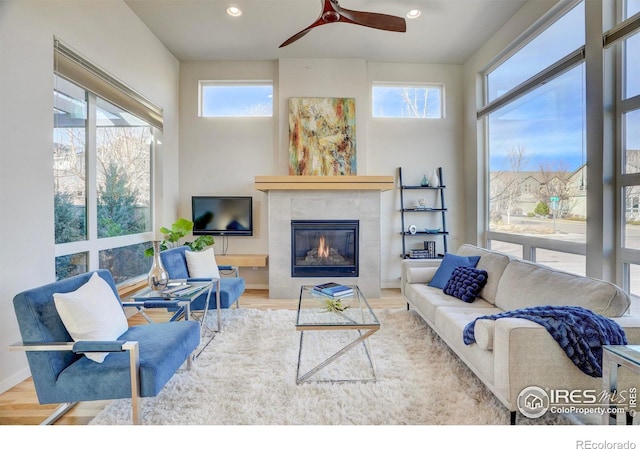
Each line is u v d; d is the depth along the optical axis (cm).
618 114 260
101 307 174
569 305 188
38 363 153
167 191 430
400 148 480
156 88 400
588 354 152
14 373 210
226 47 427
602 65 261
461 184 485
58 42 246
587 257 279
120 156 347
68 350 149
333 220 422
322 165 455
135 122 377
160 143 415
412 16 361
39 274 228
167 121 430
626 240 258
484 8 349
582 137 292
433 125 482
